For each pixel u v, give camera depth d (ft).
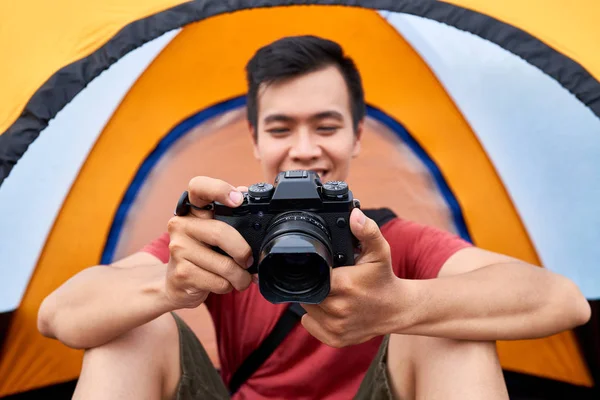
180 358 5.08
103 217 7.79
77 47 5.98
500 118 7.60
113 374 4.69
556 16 6.07
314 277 3.87
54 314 5.02
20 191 6.77
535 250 7.88
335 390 5.90
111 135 7.63
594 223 7.16
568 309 4.94
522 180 7.68
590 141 6.88
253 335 6.08
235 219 4.31
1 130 5.68
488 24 6.02
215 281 4.35
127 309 4.69
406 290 4.53
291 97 6.06
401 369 5.02
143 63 7.41
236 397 6.12
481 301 4.69
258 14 7.74
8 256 6.95
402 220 6.34
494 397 4.52
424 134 8.23
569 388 7.91
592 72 5.73
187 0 6.21
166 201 8.15
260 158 6.48
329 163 6.25
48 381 7.72
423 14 6.16
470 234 8.24
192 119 8.11
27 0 6.21
